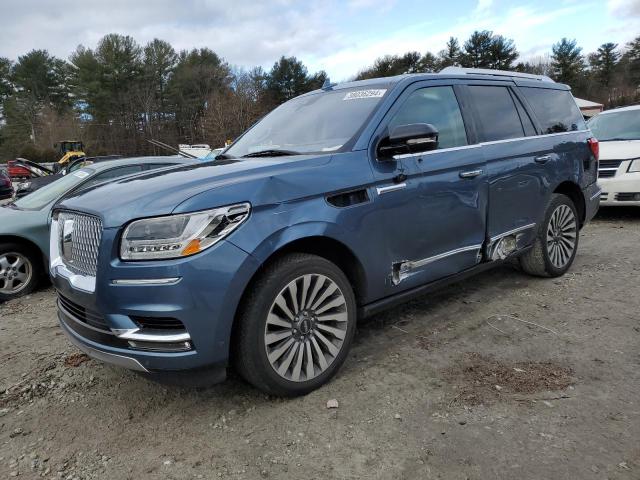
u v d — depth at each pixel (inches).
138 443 109.1
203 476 97.4
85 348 113.6
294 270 116.5
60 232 125.9
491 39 2839.6
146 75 2728.8
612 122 363.3
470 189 156.8
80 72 2647.6
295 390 120.8
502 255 174.6
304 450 103.6
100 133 2618.1
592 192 219.3
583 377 126.8
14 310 210.8
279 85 2694.4
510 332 155.7
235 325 112.7
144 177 129.6
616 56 3373.5
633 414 110.3
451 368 134.0
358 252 127.8
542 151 188.1
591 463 95.5
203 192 106.3
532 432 105.6
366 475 95.4
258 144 159.6
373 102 145.8
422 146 142.3
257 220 109.7
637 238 276.1
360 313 135.6
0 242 226.7
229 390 128.5
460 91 165.5
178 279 101.1
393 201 135.0
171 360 104.3
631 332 152.3
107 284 104.3
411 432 107.6
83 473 100.1
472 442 103.2
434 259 148.9
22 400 129.3
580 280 203.3
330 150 134.6
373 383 128.2
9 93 3110.2
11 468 102.2
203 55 2874.0
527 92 194.5
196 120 2719.0
